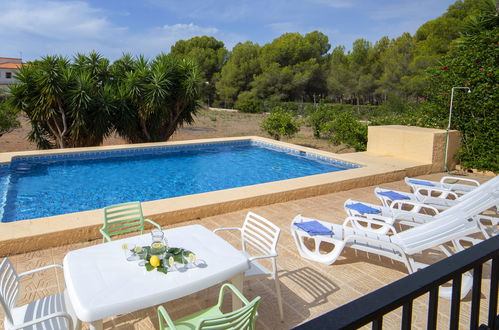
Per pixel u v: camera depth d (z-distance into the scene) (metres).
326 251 4.79
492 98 8.81
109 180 9.43
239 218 5.91
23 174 9.73
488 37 8.98
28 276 4.01
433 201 5.96
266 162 11.77
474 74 9.07
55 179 9.34
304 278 4.07
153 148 12.45
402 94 37.88
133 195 8.28
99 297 2.36
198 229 3.48
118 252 2.98
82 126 12.73
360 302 0.99
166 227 5.49
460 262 1.25
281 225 5.64
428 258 4.59
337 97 46.81
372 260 4.53
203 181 9.59
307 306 3.54
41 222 5.04
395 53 41.91
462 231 3.91
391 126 10.44
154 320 3.26
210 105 50.44
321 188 7.25
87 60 14.12
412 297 1.06
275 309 3.48
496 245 1.39
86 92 12.50
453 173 9.27
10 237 4.52
